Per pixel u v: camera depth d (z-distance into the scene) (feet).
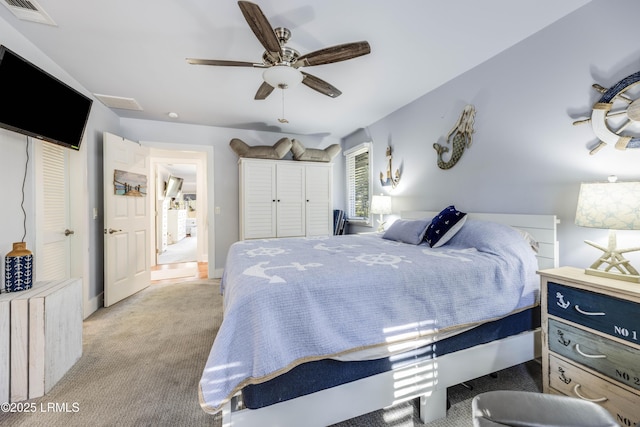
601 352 4.11
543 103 6.37
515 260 5.40
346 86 9.23
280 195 13.42
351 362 4.01
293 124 13.38
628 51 5.05
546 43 6.28
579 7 5.69
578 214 4.90
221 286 6.82
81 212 8.82
